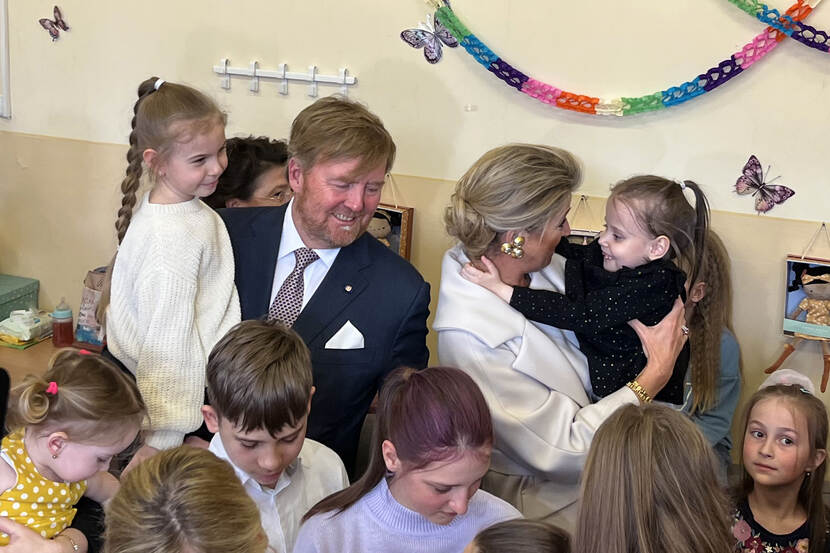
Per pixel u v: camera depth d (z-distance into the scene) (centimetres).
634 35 253
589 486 138
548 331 212
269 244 210
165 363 193
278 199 258
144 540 125
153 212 197
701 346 236
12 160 329
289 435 164
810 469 195
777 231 254
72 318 315
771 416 194
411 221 280
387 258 212
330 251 208
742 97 249
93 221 325
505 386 199
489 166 197
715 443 239
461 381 147
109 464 193
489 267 206
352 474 218
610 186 264
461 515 157
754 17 242
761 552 197
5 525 173
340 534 157
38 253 333
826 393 253
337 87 285
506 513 165
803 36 237
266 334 165
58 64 315
